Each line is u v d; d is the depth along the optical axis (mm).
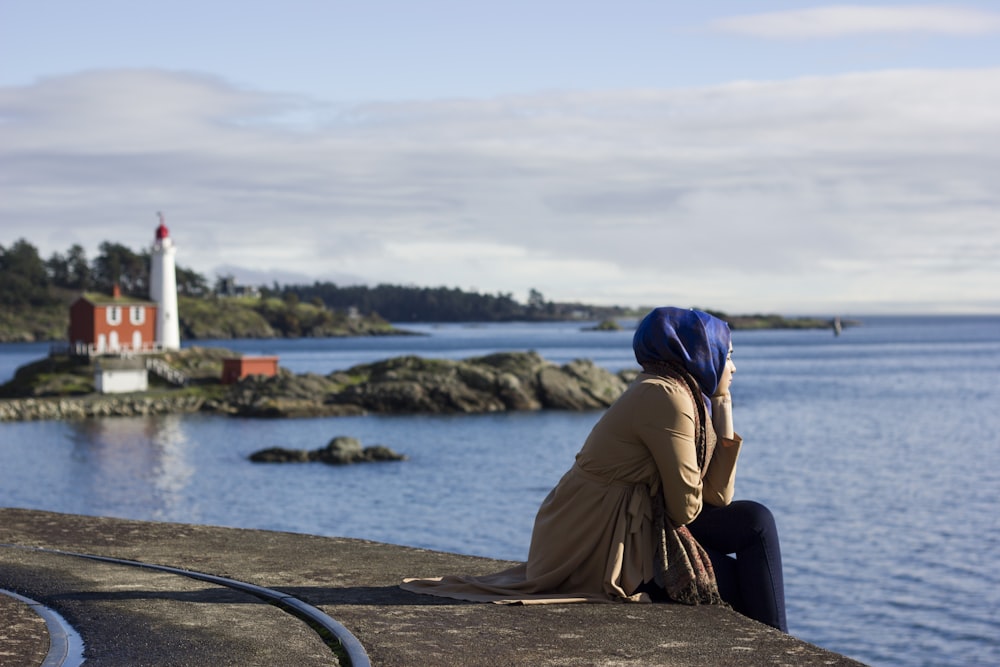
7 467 50781
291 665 4375
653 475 5285
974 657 17906
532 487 41781
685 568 5195
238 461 52031
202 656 4496
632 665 4328
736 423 65875
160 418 74938
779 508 33500
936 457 47156
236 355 98000
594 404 81375
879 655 18094
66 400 77000
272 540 7473
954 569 24469
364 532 32219
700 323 5273
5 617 5141
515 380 81188
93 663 4398
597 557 5371
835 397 87875
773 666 4316
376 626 4949
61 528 7863
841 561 25484
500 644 4621
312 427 68438
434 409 78562
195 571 6371
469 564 6629
